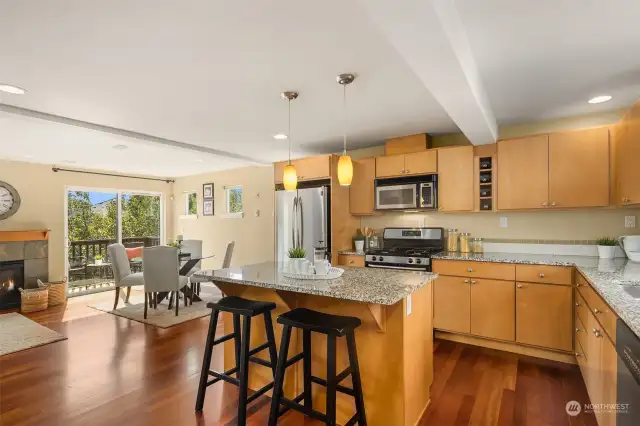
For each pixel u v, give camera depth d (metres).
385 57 1.98
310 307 2.18
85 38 1.73
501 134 3.60
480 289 3.14
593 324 2.05
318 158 4.14
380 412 1.93
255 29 1.67
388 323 1.91
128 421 2.04
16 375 2.64
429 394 2.26
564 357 2.84
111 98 2.56
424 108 2.89
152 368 2.76
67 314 4.37
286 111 2.94
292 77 2.24
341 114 3.03
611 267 2.48
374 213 4.15
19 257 4.92
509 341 3.01
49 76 2.17
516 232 3.54
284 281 2.08
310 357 2.02
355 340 2.01
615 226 3.10
